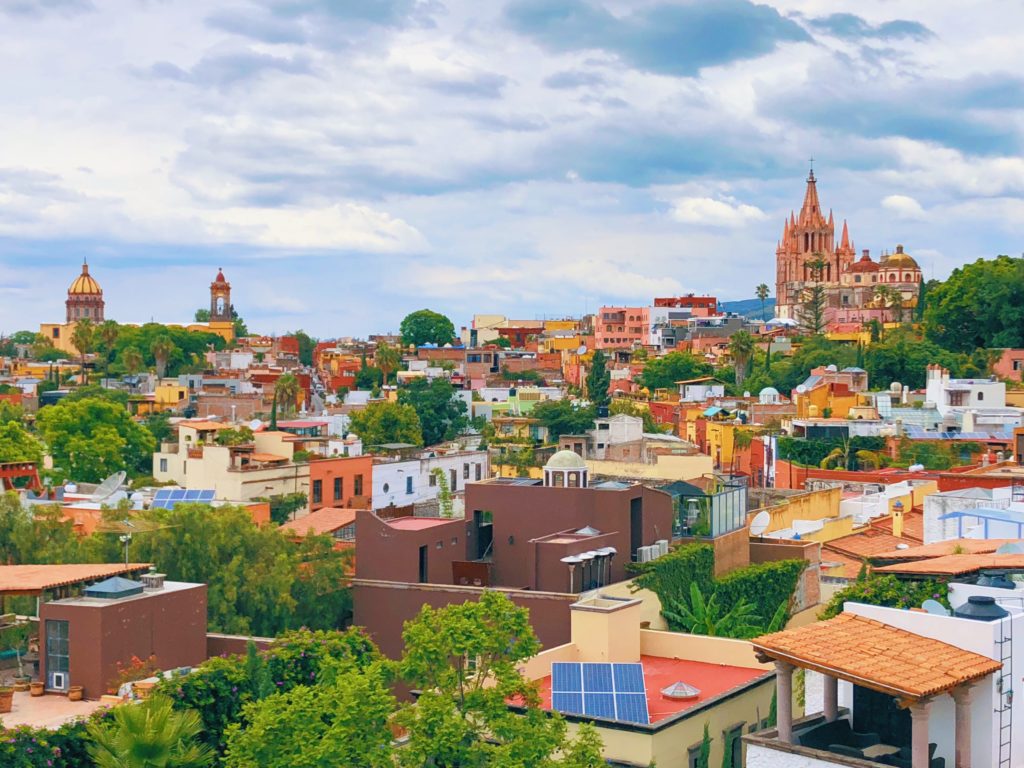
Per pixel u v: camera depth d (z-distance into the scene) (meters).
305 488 119.94
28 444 137.00
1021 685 31.09
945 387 160.00
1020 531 62.84
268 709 34.72
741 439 157.38
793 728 31.25
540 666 48.38
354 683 34.59
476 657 39.56
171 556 63.28
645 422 179.88
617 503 65.19
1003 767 30.31
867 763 28.83
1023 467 110.31
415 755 34.41
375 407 180.75
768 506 93.56
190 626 47.56
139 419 190.50
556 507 66.56
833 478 120.12
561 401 186.38
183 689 40.34
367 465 125.44
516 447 156.38
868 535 89.31
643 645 53.34
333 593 62.84
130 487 120.12
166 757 36.09
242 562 63.06
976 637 30.56
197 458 123.69
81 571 49.06
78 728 37.09
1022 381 182.88
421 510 95.94
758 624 65.94
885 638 31.03
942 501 76.69
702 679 49.41
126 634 45.06
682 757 42.28
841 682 32.47
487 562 65.50
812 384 187.38
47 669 44.69
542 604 56.09
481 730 36.44
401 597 61.31
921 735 28.45
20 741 35.75
